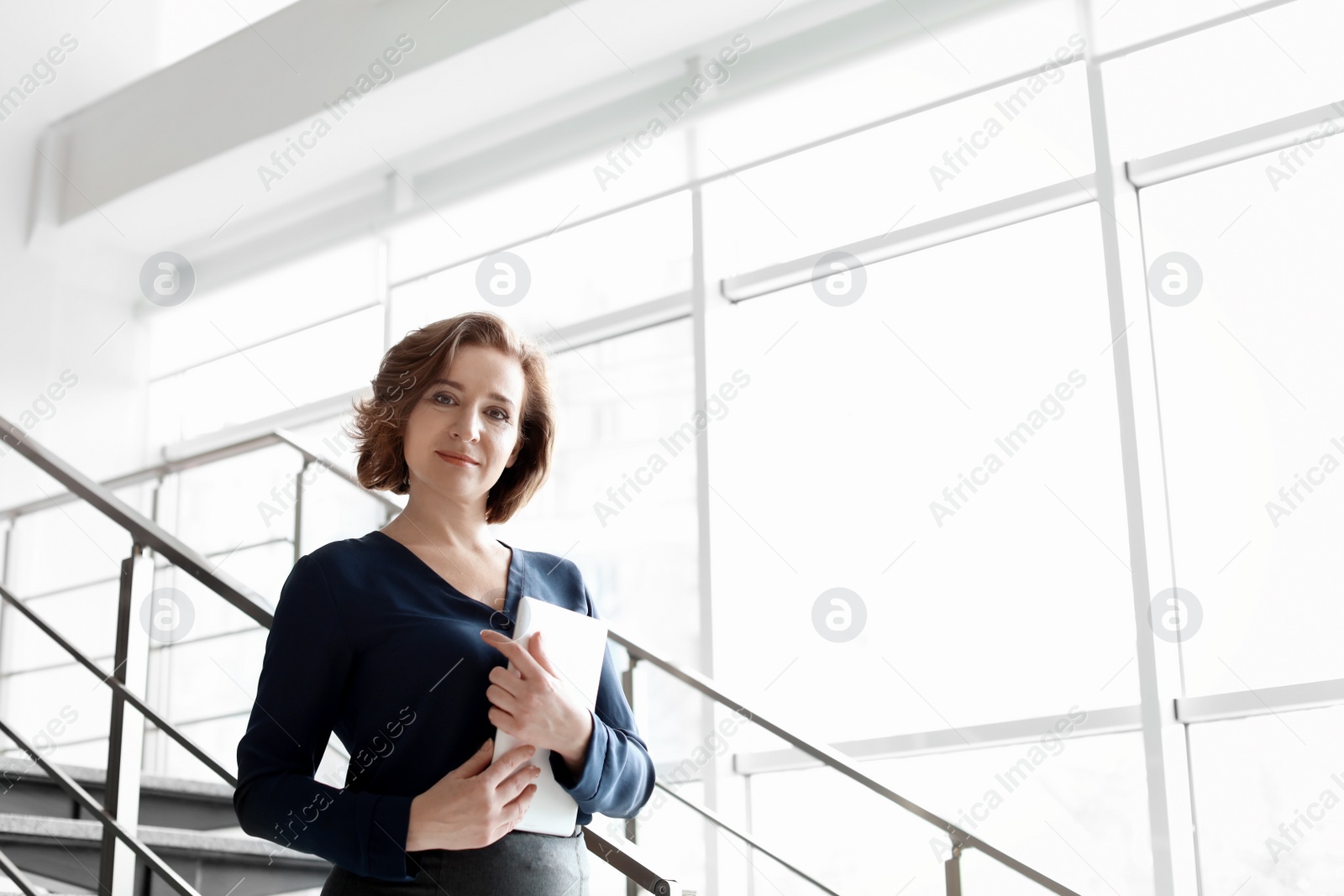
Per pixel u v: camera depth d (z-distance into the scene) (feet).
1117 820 10.51
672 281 13.58
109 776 5.36
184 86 14.83
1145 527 10.49
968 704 11.46
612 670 4.54
